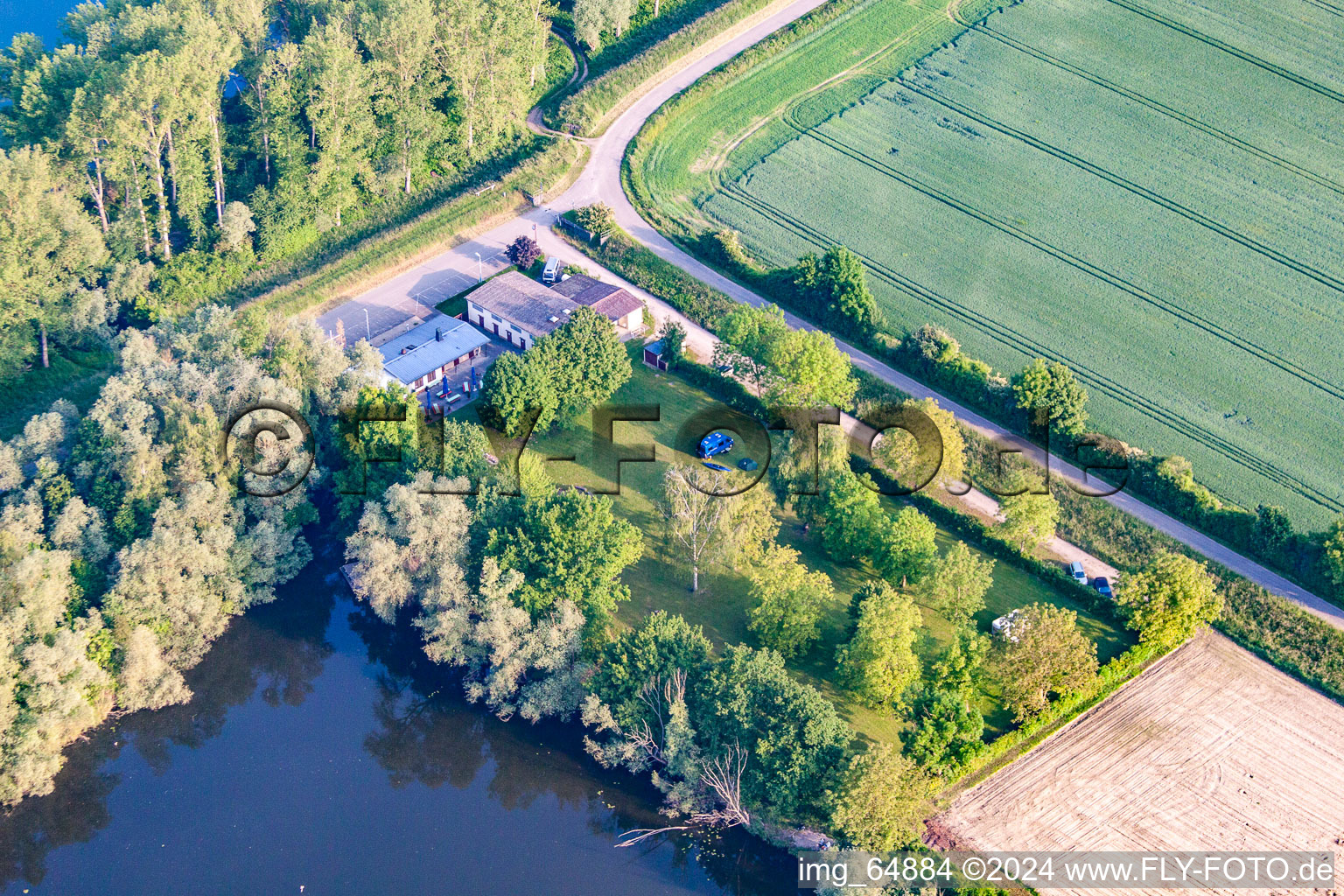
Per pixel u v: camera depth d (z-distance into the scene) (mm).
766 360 150375
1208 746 120125
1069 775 117188
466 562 127812
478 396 157375
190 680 129625
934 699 115812
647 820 117188
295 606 137000
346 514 138250
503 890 112062
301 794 120188
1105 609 132000
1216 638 131375
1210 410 159750
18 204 146375
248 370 137000
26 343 151375
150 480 130375
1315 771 118125
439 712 127312
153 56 158250
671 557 136375
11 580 117938
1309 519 144625
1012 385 151375
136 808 118312
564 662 121188
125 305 165750
